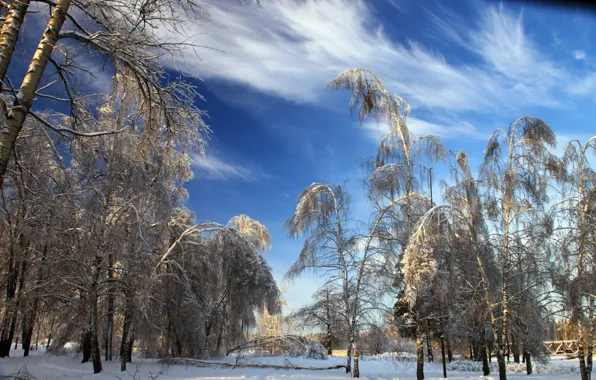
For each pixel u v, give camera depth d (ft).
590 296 42.83
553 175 48.01
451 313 50.06
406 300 47.21
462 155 57.72
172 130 27.17
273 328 105.50
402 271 46.65
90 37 21.48
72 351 71.00
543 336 51.08
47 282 46.11
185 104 25.73
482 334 53.16
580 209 45.37
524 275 48.39
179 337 68.85
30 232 35.94
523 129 49.16
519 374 63.46
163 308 66.39
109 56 23.22
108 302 56.54
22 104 18.63
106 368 57.41
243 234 81.30
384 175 51.29
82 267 46.75
